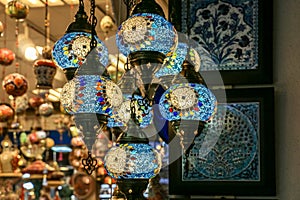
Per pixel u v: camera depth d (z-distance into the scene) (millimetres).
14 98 5074
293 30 2281
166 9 2496
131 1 1909
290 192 2232
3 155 5211
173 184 2414
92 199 7836
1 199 5215
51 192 7891
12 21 4598
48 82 4043
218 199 2404
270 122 2359
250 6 2426
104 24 3662
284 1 2355
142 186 1722
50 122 8633
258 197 2379
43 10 4105
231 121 2383
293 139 2217
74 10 3881
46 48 4184
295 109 2209
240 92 2389
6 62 4230
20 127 6324
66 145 9023
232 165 2375
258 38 2396
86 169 1899
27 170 5984
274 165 2346
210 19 2449
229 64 2404
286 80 2299
